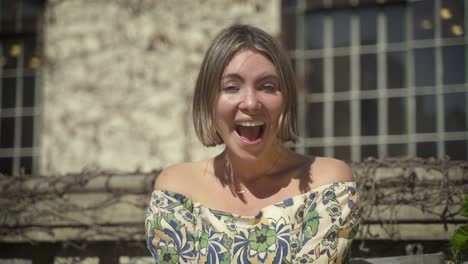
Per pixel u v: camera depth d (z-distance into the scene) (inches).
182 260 66.4
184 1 192.4
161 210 68.8
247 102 63.9
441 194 77.9
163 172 73.0
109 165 193.6
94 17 198.7
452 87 175.3
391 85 180.4
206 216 67.2
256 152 66.1
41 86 203.0
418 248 78.5
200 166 73.1
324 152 183.9
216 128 68.7
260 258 64.5
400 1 180.4
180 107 190.5
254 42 65.7
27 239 89.8
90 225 87.9
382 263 73.1
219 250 65.6
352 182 68.5
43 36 201.6
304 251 63.9
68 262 89.9
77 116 197.2
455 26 175.2
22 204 90.3
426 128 176.9
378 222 79.8
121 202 86.8
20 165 200.8
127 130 193.6
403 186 79.4
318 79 185.5
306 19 187.0
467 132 173.3
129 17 196.4
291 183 68.8
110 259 88.2
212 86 66.3
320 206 65.9
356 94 182.9
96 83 196.9
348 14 184.4
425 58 177.8
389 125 180.1
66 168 196.4
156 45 193.8
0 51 203.5
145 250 86.7
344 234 65.6
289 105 67.7
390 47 180.9
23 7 202.8
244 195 69.4
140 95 193.8
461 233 67.3
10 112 202.4
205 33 190.7
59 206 89.1
